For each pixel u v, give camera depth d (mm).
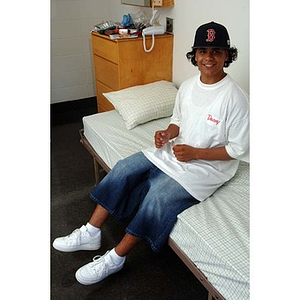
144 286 1442
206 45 1210
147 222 1240
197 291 1421
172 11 2309
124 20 2520
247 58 1781
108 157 1753
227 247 1029
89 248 1535
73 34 3225
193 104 1366
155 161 1395
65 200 2023
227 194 1326
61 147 2713
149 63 2408
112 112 2164
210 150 1315
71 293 1408
